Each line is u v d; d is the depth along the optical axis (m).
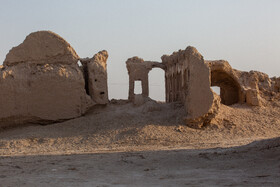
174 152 21.31
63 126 31.56
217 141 26.58
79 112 32.84
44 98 32.47
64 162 18.89
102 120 31.66
